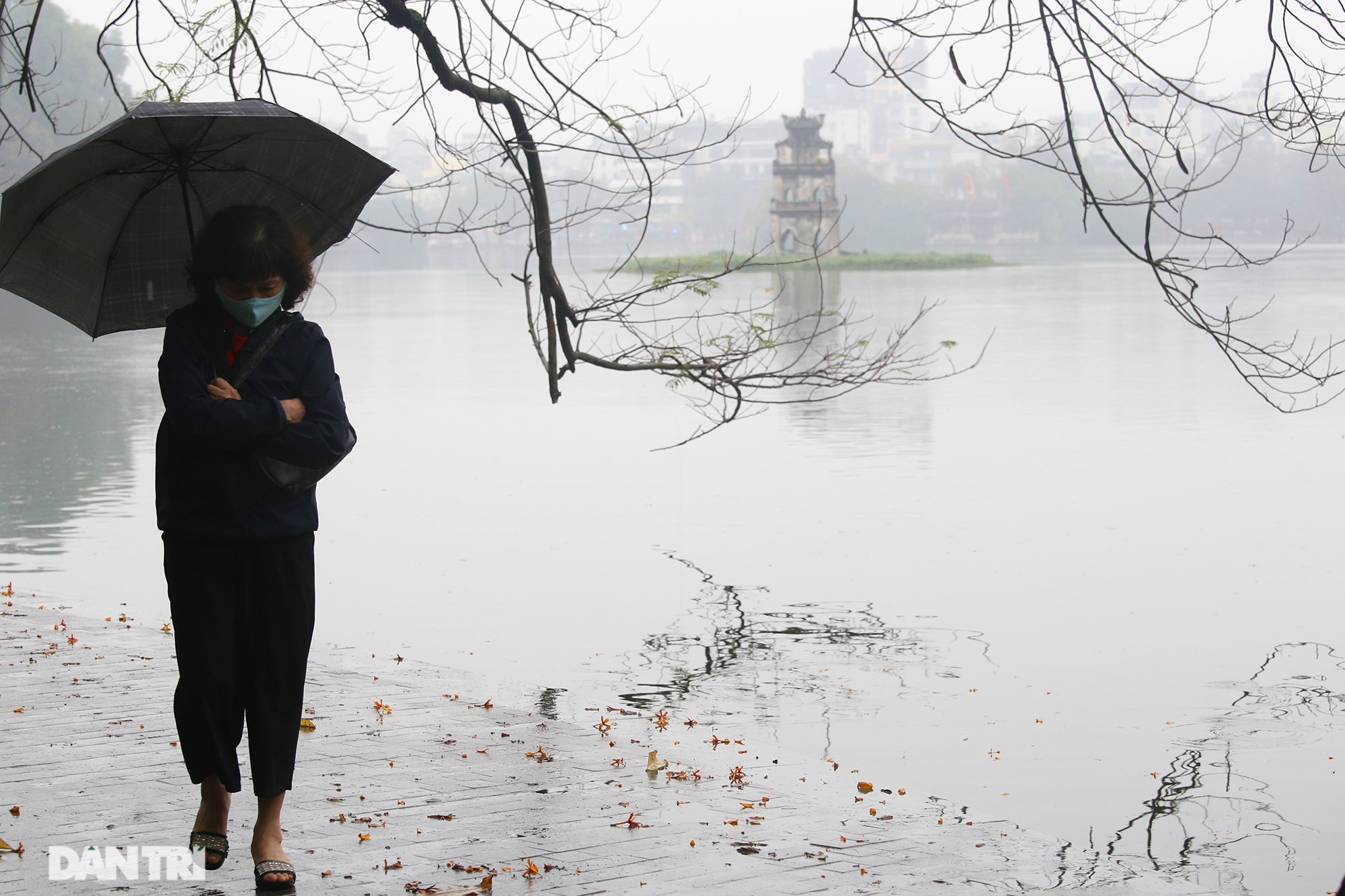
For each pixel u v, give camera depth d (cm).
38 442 1998
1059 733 761
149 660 766
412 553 1259
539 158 723
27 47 696
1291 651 925
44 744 595
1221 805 647
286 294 418
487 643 957
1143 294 5925
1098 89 577
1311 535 1283
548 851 466
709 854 467
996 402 2391
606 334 3400
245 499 401
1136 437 1948
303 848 466
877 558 1225
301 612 412
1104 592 1091
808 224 9494
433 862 453
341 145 446
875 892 432
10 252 425
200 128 426
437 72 701
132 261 455
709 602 1073
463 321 4988
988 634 975
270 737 411
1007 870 460
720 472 1709
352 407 2431
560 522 1400
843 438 1991
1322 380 608
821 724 775
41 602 984
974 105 596
